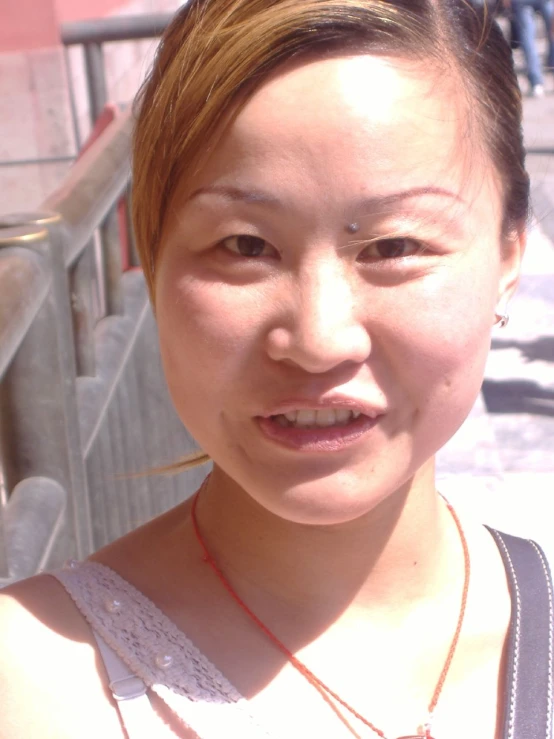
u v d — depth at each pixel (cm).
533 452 329
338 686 105
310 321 91
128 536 117
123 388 250
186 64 95
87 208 200
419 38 93
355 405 94
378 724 104
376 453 97
